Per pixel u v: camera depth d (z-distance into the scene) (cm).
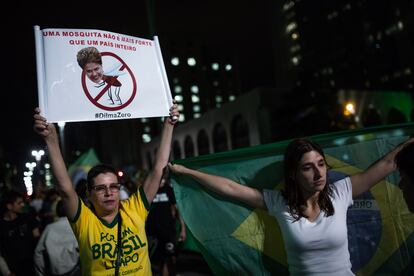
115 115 289
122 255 263
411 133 361
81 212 268
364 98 4078
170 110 313
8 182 1375
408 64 6106
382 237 346
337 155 360
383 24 6619
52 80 274
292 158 275
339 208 273
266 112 4022
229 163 352
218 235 337
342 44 7319
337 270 257
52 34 280
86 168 1126
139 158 9525
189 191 340
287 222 271
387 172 285
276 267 333
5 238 499
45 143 266
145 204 291
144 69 309
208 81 10150
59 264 407
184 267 812
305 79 3512
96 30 294
